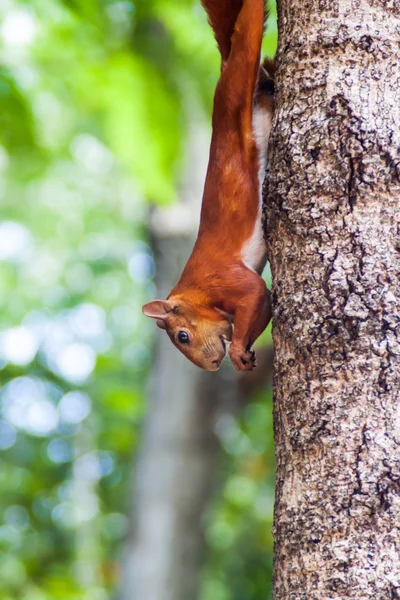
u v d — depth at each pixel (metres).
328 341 5.62
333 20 5.98
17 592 20.47
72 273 27.39
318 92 5.93
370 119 5.79
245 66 7.98
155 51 11.43
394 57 5.91
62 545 22.89
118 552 22.95
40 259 27.30
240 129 8.18
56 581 19.55
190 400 15.49
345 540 5.33
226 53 8.43
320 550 5.39
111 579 20.56
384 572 5.21
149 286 27.28
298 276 5.81
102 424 23.67
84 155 25.39
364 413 5.46
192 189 15.73
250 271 8.30
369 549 5.27
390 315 5.53
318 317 5.67
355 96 5.84
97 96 11.75
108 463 24.48
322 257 5.73
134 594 15.29
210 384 15.56
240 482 22.03
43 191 26.69
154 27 11.47
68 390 24.28
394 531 5.26
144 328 27.14
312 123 5.89
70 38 12.02
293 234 5.87
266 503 22.03
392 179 5.72
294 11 6.18
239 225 8.34
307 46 6.03
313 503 5.47
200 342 8.94
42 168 15.47
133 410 20.53
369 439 5.41
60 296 27.19
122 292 27.55
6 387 24.92
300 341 5.72
